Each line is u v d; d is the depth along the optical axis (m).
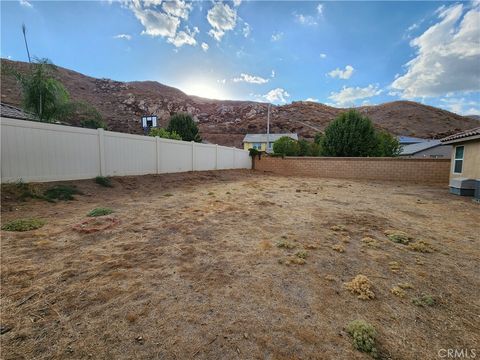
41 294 2.07
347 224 4.57
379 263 2.92
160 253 3.03
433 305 2.10
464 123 56.62
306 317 1.89
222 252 3.13
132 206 5.47
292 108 64.81
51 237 3.39
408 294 2.26
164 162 10.34
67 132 6.46
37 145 5.77
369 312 1.98
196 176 11.43
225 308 1.98
